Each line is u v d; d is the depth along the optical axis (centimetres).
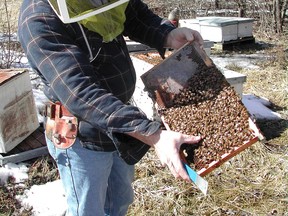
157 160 323
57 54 132
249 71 531
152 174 307
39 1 138
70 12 131
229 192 286
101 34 145
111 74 156
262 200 277
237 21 649
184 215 264
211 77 162
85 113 128
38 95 424
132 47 411
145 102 365
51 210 271
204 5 919
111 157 168
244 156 324
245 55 617
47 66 132
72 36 141
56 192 288
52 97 158
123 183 185
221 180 299
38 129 360
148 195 281
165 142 127
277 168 311
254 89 467
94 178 164
